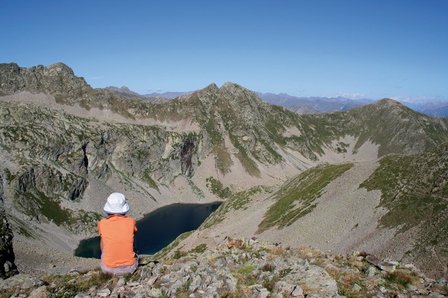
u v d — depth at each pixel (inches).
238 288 611.8
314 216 3742.6
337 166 4677.7
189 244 4343.0
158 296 570.6
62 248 6697.8
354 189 3826.3
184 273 652.1
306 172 5132.9
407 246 2628.0
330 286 617.0
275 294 586.2
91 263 4298.7
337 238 3280.0
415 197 3144.7
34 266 3671.3
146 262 713.0
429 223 2743.6
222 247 962.7
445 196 2950.3
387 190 3467.0
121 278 607.2
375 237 2967.5
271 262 749.3
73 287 594.9
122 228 612.1
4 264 3100.4
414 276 732.0
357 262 807.1
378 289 653.3
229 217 5044.3
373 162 4261.8
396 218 3034.0
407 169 3627.0
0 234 3508.9
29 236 6343.5
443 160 3363.7
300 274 659.4
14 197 7455.7
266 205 4825.3
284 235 3722.9
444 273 2193.7
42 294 566.3
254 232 4109.3
